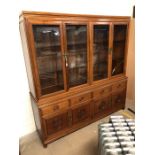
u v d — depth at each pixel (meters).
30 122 2.14
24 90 1.95
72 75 2.01
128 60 2.73
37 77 1.65
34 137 2.10
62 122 1.95
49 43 1.71
